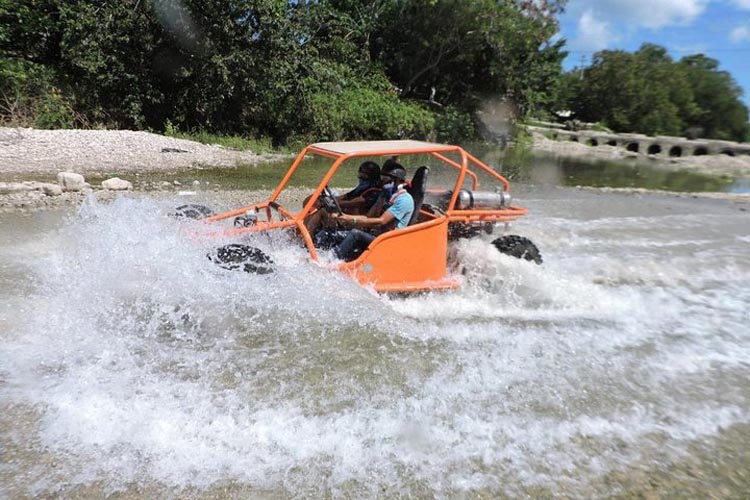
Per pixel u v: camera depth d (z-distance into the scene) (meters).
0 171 11.38
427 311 5.63
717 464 3.47
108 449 3.33
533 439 3.63
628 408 4.07
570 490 3.18
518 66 33.25
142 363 4.30
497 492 3.13
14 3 17.58
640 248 8.84
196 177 12.55
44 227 7.49
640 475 3.33
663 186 16.97
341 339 4.83
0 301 5.15
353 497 3.05
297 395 3.97
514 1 32.19
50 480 3.06
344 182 13.05
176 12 17.95
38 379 4.01
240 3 18.77
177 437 3.47
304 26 21.56
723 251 8.88
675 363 4.82
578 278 7.04
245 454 3.35
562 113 42.56
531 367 4.59
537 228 9.91
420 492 3.11
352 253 5.64
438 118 29.34
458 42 31.31
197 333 4.79
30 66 17.31
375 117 24.56
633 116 39.31
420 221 6.27
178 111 19.75
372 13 30.77
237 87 19.81
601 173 20.02
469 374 4.40
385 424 3.70
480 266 6.30
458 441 3.57
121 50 18.00
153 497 2.98
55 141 14.52
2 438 3.37
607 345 5.10
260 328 4.94
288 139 21.23
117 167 13.09
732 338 5.42
